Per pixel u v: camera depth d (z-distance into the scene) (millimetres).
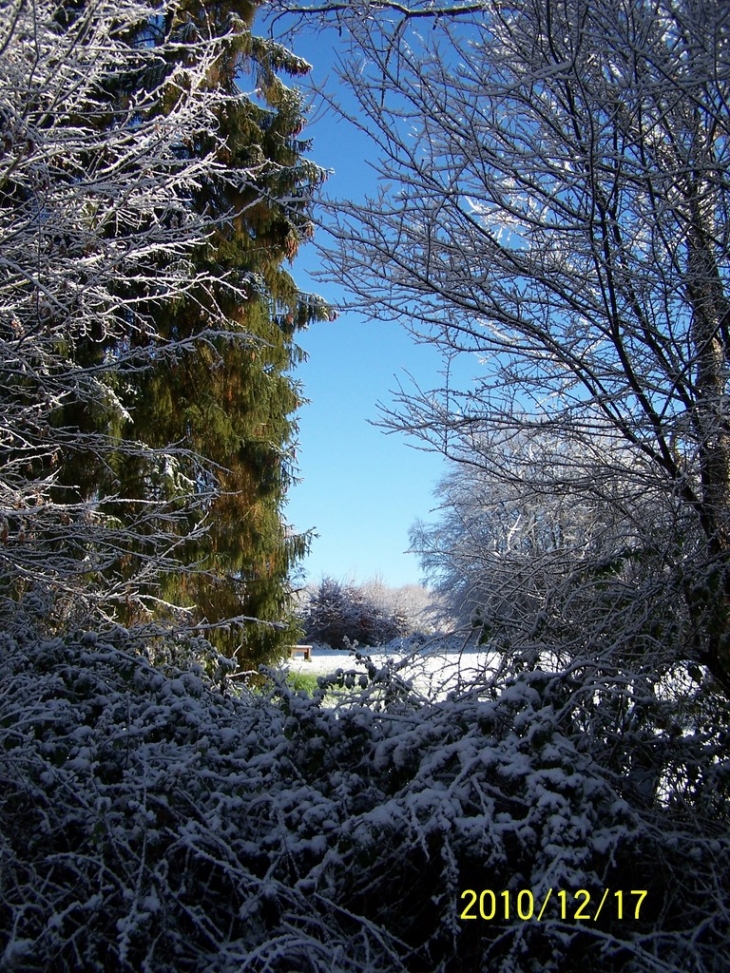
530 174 4090
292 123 11188
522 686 3092
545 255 4152
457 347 4273
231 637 10445
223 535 10500
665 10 3480
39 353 5875
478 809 2809
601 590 4094
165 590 9547
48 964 2533
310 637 25078
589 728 3135
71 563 6293
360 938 2760
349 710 3340
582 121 3799
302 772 3354
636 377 3904
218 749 3639
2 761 3082
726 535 4078
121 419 9289
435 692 3646
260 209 11031
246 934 2701
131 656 4258
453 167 3891
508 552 4680
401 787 3113
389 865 2918
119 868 2787
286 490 11430
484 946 2678
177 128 6348
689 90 3588
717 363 3896
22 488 6121
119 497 9625
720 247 3945
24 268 5621
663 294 3865
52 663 4195
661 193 3805
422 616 21516
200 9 10305
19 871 2896
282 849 2846
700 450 3947
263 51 10914
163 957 2662
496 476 4426
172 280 6965
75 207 5988
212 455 10641
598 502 4328
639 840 2668
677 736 3293
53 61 6098
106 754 3312
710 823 3115
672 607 3900
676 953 2594
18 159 5422
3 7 5719
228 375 10891
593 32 3484
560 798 2588
